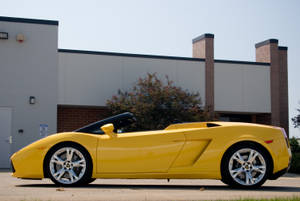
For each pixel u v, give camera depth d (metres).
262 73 19.75
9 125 14.61
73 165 6.60
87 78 17.38
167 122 15.51
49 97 14.93
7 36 14.67
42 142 6.69
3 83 14.68
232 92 19.22
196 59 18.72
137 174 6.56
